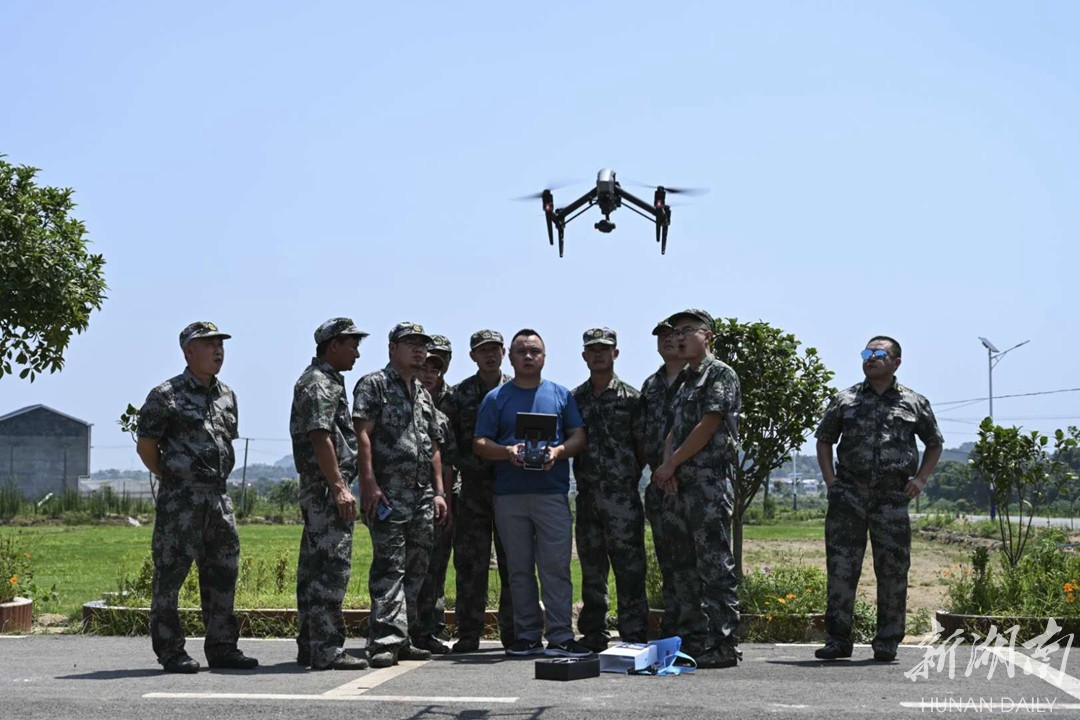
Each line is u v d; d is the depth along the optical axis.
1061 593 9.80
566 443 8.01
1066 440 12.64
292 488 68.81
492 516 8.56
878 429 7.93
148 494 73.00
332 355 7.52
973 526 42.75
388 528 7.64
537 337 8.09
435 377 8.59
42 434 93.69
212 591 7.42
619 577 8.14
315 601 7.36
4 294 14.28
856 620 9.91
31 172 14.94
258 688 6.45
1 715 5.62
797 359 11.84
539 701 5.97
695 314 7.71
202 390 7.37
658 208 13.18
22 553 12.77
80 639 9.63
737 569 11.04
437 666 7.47
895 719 5.48
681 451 7.54
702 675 7.04
